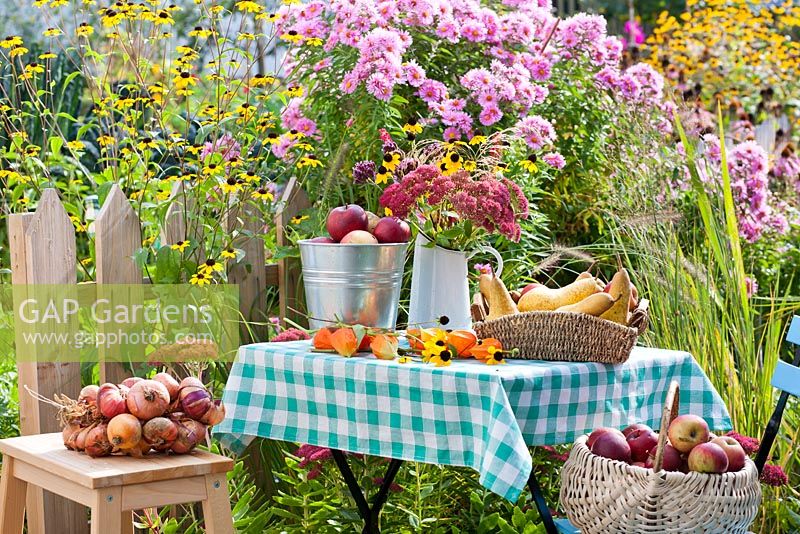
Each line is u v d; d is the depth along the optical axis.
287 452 3.76
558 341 2.83
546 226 4.64
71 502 3.50
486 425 2.60
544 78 4.82
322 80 4.63
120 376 3.70
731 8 7.96
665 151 4.75
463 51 4.82
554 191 5.02
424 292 3.11
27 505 3.50
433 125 4.57
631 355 3.07
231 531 2.73
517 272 4.38
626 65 7.12
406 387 2.75
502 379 2.60
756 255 5.45
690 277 4.25
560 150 5.00
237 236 4.08
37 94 4.36
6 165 4.36
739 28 7.93
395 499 3.48
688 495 2.49
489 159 3.44
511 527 3.38
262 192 4.09
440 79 4.75
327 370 2.90
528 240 4.52
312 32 4.57
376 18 4.49
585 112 5.02
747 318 4.14
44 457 2.73
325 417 2.94
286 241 4.27
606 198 4.91
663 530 2.51
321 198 4.41
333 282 3.03
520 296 3.10
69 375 3.57
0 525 2.93
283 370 3.00
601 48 5.03
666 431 2.51
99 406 2.73
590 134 5.03
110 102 4.38
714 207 4.66
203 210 4.07
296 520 3.75
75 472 2.58
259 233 4.21
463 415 2.67
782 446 4.00
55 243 3.55
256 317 4.18
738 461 2.62
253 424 3.04
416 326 3.10
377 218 3.18
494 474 2.51
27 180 4.16
